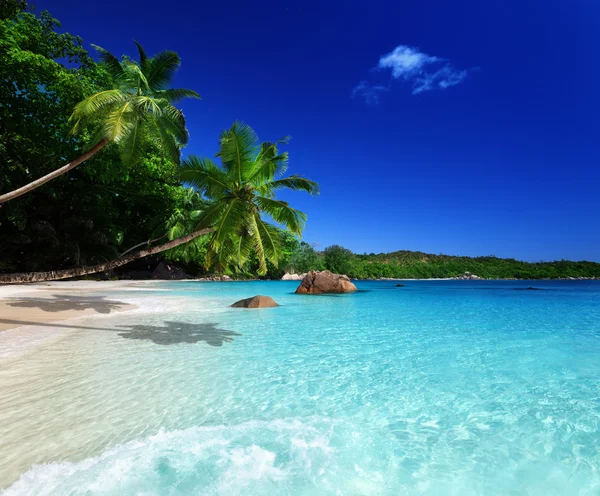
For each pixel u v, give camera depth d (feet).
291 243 207.51
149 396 16.44
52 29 75.05
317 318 43.11
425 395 17.10
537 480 10.29
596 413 15.02
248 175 43.62
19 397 15.97
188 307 51.98
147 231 143.13
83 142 74.18
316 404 15.93
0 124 73.15
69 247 102.37
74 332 30.66
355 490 9.62
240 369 20.98
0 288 75.41
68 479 9.79
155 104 36.63
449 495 9.51
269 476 10.15
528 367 21.85
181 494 9.20
